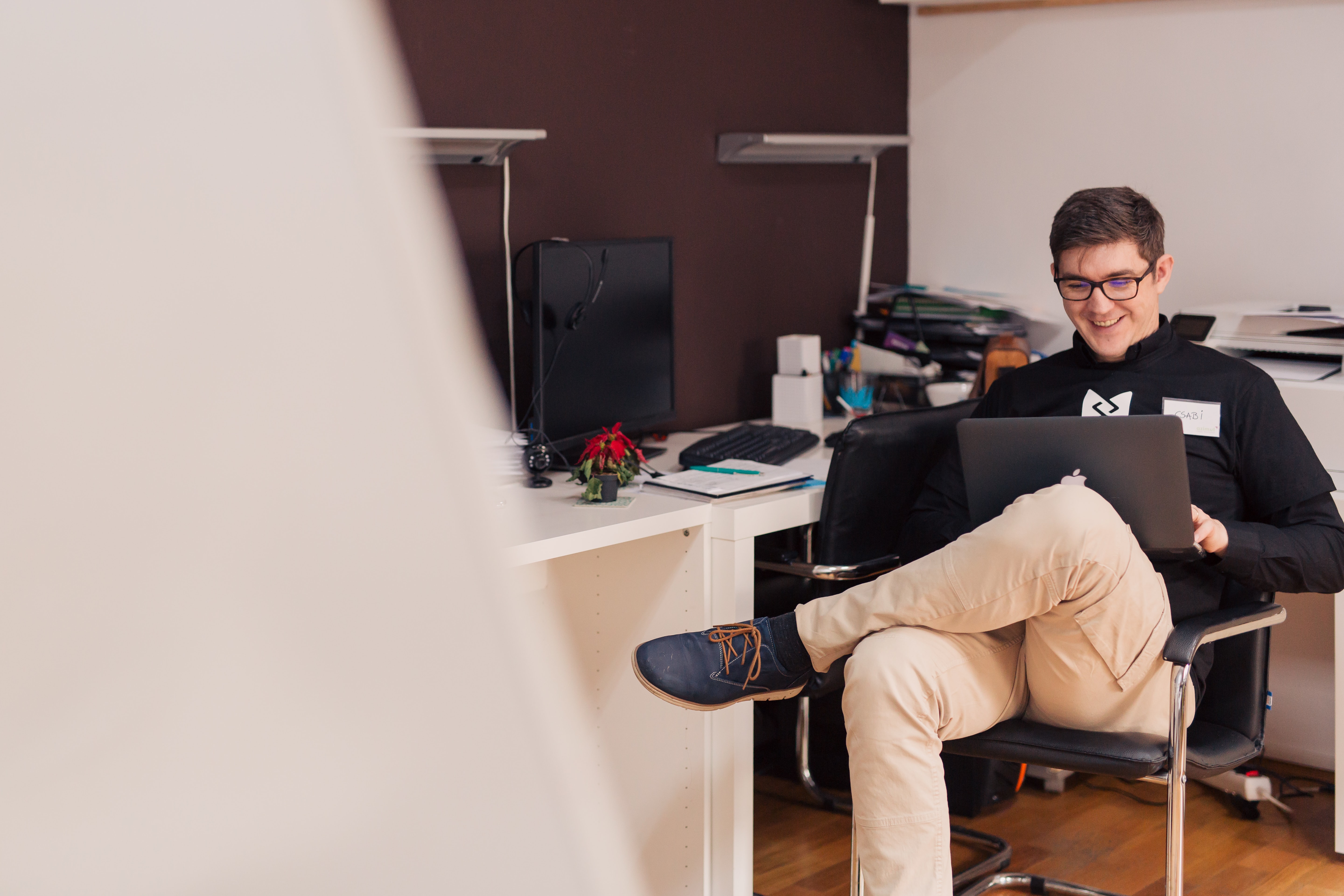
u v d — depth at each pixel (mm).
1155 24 2803
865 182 3199
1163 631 1699
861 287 3238
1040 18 2994
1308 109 2609
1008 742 1736
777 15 2902
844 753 2568
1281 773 2646
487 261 2371
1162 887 2145
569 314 2236
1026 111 3053
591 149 2543
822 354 3115
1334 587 1818
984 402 2166
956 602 1680
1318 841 2330
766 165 2938
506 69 2361
